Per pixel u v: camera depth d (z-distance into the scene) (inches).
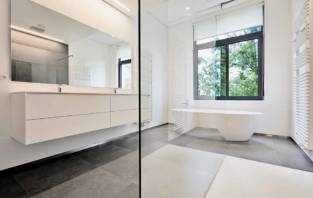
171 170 52.6
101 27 107.8
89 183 58.8
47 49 80.1
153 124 67.4
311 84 73.2
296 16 99.3
